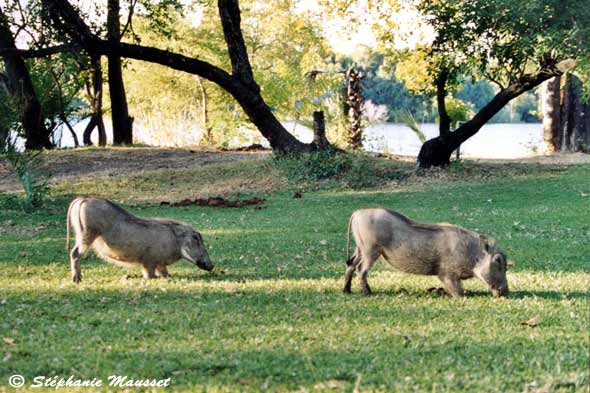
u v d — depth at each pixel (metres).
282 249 13.10
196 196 21.92
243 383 6.02
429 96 28.20
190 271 11.13
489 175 23.53
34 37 24.64
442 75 24.12
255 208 19.25
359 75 30.19
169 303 8.77
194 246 10.56
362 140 30.28
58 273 11.12
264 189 22.67
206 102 46.41
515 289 9.58
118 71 32.66
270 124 25.41
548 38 21.16
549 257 11.99
